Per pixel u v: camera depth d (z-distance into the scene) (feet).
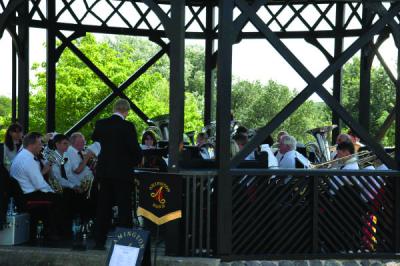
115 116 26.55
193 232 25.49
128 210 26.32
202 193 25.46
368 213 27.20
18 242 27.30
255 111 113.70
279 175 26.11
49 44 43.01
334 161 29.73
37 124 80.02
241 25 25.57
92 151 29.73
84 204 29.89
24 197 27.63
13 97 41.86
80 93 77.15
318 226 26.45
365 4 27.02
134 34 45.19
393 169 27.12
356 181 26.89
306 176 26.43
